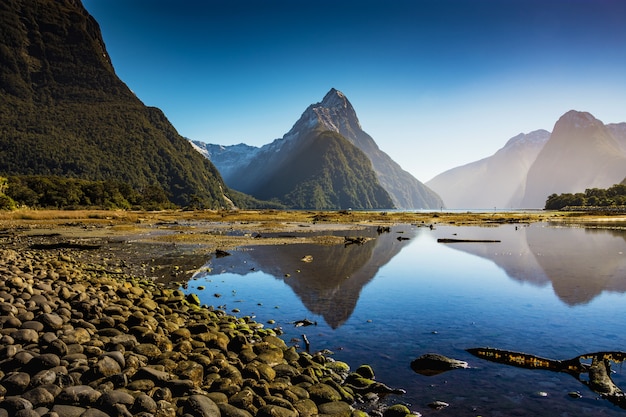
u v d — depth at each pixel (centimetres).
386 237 4469
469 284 1814
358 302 1491
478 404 725
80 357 707
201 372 738
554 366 890
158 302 1359
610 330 1143
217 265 2327
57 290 1120
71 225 6119
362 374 848
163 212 12769
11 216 7200
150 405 587
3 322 815
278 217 9525
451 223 7756
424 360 900
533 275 2033
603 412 693
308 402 698
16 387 589
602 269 2195
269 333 1116
